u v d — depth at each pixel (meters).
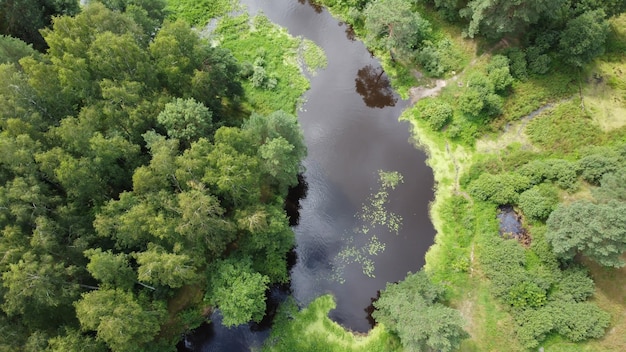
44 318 40.16
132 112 44.50
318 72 67.12
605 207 44.06
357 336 47.94
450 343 39.41
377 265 52.16
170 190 42.91
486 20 59.72
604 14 58.03
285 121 48.84
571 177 52.31
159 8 60.91
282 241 49.78
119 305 37.31
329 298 50.34
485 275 49.91
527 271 48.91
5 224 38.03
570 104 59.03
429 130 60.84
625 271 47.62
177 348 48.00
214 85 53.38
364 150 60.34
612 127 57.03
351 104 64.38
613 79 60.56
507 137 58.91
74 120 42.53
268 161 46.06
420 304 42.97
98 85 45.97
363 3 71.56
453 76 64.19
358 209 55.91
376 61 68.12
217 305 47.72
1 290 36.94
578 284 47.03
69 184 40.66
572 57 59.44
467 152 58.66
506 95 60.88
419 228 54.19
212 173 41.38
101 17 47.53
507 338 46.12
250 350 47.78
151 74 47.44
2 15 57.47
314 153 60.22
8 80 42.16
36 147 40.81
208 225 41.53
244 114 61.44
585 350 44.62
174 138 45.56
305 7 73.94
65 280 39.53
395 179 57.66
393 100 64.38
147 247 42.16
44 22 57.41
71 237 41.19
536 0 54.69
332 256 53.00
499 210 54.12
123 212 41.19
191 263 43.00
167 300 47.91
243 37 70.00
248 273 44.50
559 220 47.47
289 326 48.69
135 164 45.28
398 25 59.88
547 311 46.22
